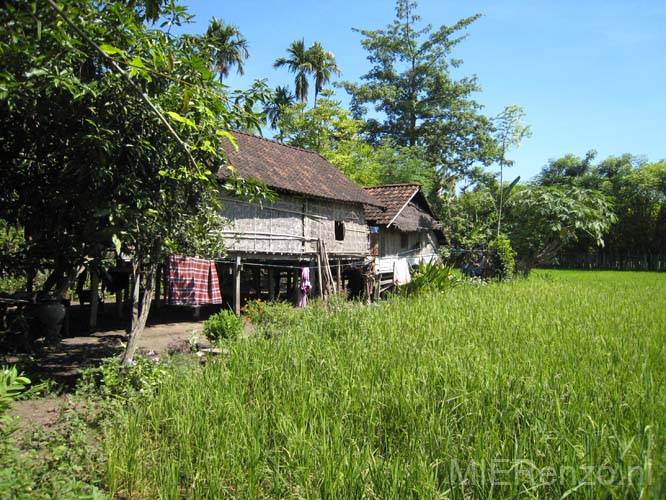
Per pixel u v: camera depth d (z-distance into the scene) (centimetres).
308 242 1756
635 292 1594
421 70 3781
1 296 1082
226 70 3069
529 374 566
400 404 482
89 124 652
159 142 688
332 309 1037
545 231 2353
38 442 480
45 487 362
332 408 496
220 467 402
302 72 3888
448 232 3312
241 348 725
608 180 4847
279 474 383
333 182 2000
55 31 464
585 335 786
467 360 614
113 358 672
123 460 421
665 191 4381
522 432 433
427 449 412
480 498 349
